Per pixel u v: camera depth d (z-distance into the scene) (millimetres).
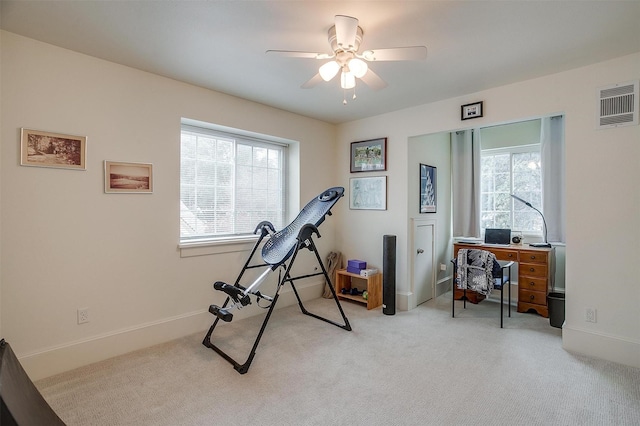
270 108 3643
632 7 1793
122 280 2598
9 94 2086
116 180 2549
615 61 2441
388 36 2117
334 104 3562
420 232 4047
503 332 3055
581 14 1864
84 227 2406
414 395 2023
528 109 2842
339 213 4469
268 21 1948
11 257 2109
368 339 2889
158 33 2090
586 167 2570
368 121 4102
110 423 1769
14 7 1800
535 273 3570
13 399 1319
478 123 3150
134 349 2646
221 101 3195
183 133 3152
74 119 2344
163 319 2836
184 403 1946
